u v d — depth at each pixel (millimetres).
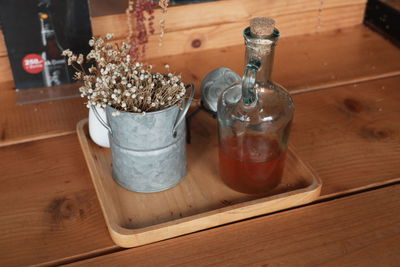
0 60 1293
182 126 912
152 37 1387
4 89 1294
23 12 1169
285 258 812
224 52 1461
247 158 880
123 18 1327
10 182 983
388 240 844
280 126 872
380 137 1112
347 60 1423
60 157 1056
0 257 819
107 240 854
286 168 997
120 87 873
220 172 961
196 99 1166
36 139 1112
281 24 1521
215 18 1425
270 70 856
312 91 1281
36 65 1234
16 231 870
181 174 959
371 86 1303
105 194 905
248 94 812
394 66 1394
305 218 892
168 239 851
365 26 1624
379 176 997
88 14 1219
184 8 1371
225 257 814
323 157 1047
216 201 921
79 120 1171
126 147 879
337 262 804
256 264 800
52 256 822
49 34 1208
